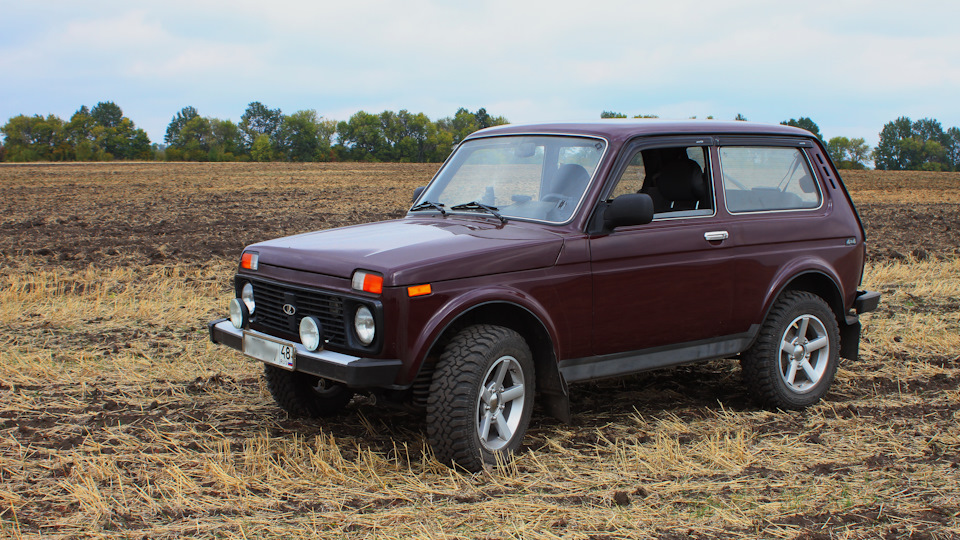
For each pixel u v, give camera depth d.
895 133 168.12
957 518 3.64
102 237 15.91
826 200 5.59
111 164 79.00
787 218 5.29
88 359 6.38
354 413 5.17
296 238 4.77
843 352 5.80
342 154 147.00
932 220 21.81
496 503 3.69
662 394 5.63
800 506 3.73
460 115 158.38
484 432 4.14
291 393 4.90
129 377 5.87
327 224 19.39
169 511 3.62
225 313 8.23
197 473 4.06
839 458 4.38
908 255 13.29
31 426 4.78
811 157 5.59
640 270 4.60
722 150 5.09
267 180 46.53
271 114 159.38
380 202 28.30
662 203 4.83
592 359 4.57
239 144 156.50
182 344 6.86
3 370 5.96
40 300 8.77
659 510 3.67
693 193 4.91
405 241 4.25
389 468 4.18
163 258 12.51
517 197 4.79
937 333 7.34
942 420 5.02
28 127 144.62
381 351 3.88
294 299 4.25
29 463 4.16
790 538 3.42
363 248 4.19
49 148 140.88
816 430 4.84
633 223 4.36
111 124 172.12
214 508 3.66
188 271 11.11
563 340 4.39
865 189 41.38
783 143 5.42
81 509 3.64
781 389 5.21
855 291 5.75
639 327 4.66
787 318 5.20
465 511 3.64
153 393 5.52
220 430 4.78
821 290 5.62
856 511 3.69
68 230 17.36
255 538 3.38
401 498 3.79
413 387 4.23
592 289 4.44
